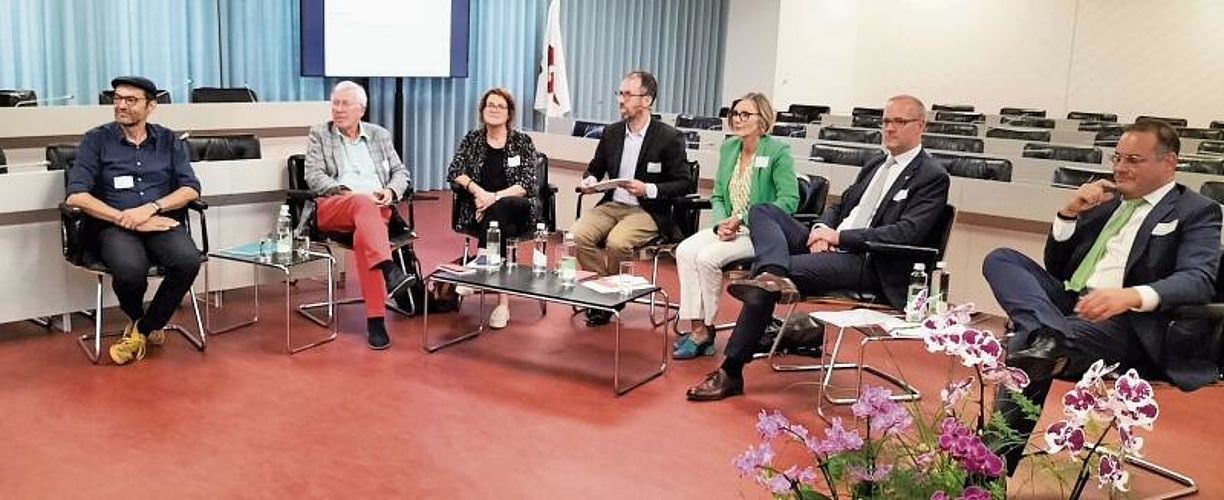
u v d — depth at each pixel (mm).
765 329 3689
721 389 3652
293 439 3139
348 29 8188
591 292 3793
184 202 4078
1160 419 3611
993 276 3102
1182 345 2846
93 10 7051
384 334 4164
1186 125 10094
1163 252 2955
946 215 3725
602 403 3580
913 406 1674
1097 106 11945
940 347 1600
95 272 3846
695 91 11766
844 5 12789
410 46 8602
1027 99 12352
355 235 4238
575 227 4695
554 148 6387
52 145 4562
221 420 3277
